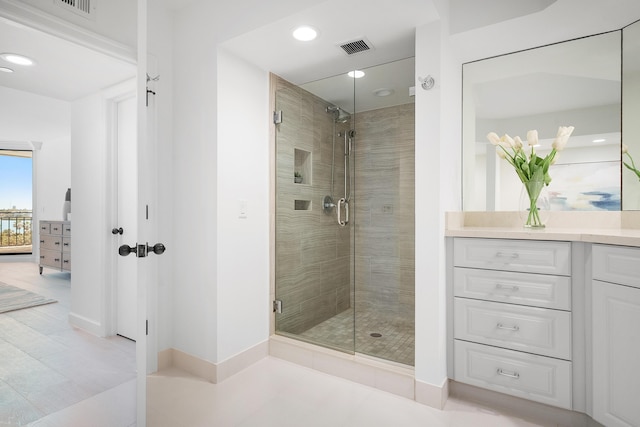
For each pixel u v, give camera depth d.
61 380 1.98
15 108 4.06
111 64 2.20
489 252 1.73
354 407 1.74
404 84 2.32
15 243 6.66
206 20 2.06
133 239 2.56
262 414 1.68
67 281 4.62
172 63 2.23
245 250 2.18
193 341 2.11
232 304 2.09
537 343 1.61
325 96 2.54
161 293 2.16
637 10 1.68
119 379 2.00
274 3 1.75
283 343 2.30
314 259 2.56
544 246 1.60
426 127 1.77
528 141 1.98
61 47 1.98
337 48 2.04
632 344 1.32
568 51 2.00
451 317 1.83
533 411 1.66
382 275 2.60
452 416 1.67
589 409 1.50
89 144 2.78
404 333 2.46
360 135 2.57
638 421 1.29
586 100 1.97
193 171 2.11
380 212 2.58
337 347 2.21
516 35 1.91
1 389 1.88
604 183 1.93
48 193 6.23
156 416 1.65
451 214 1.87
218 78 2.00
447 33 1.87
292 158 2.50
